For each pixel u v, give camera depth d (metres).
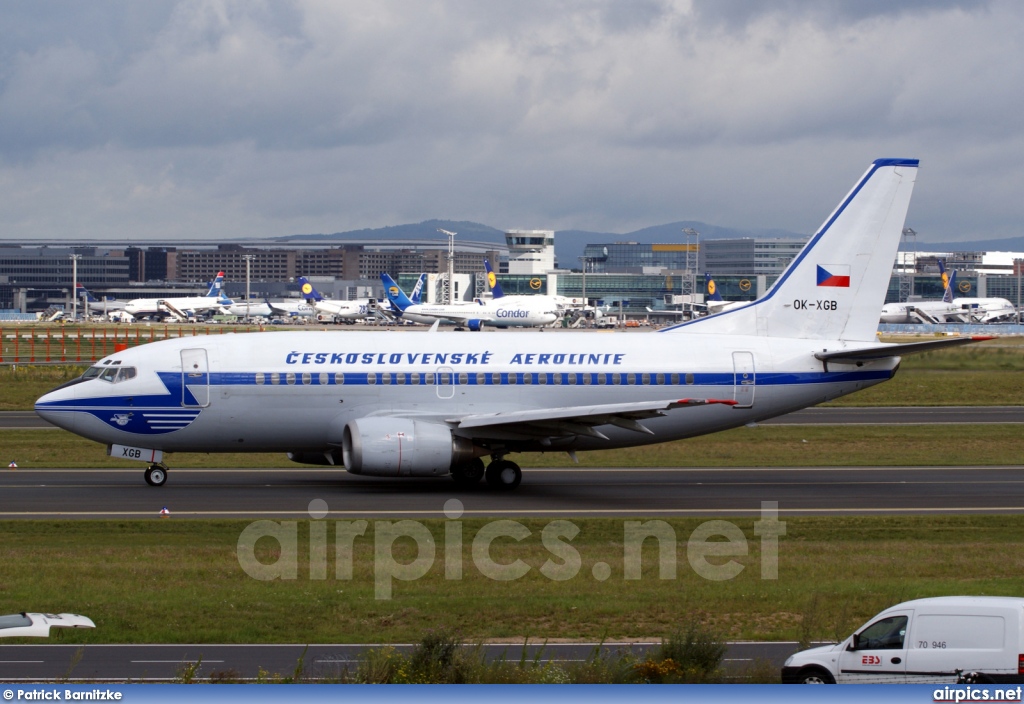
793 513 109.25
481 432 121.75
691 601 72.50
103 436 119.81
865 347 135.75
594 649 61.22
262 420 121.94
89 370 123.88
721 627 66.88
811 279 137.88
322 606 70.12
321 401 122.56
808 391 134.25
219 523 99.00
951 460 151.50
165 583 76.00
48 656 59.78
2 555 84.44
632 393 129.25
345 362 123.81
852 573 81.62
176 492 117.50
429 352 126.62
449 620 67.50
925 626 51.00
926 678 50.56
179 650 61.22
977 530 100.31
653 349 131.62
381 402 123.69
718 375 131.50
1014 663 48.91
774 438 170.62
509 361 127.31
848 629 66.00
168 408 120.19
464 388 125.38
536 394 127.06
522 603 71.38
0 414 197.12
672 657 57.19
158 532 95.06
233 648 61.72
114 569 79.44
